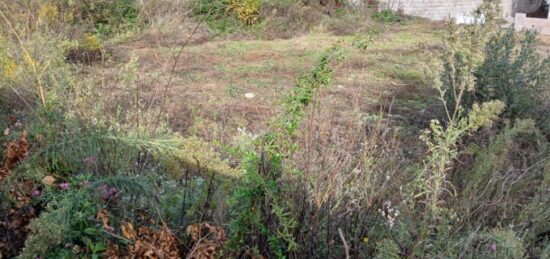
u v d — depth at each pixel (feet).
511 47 18.71
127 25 38.11
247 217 8.14
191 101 21.47
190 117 18.31
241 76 27.68
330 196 9.12
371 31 24.49
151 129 12.09
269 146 8.52
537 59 19.25
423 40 40.68
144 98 18.98
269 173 8.33
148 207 8.86
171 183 9.66
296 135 10.00
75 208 8.38
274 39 41.34
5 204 8.41
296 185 8.77
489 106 9.49
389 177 10.18
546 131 17.49
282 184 8.68
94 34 34.53
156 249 7.31
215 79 26.76
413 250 8.30
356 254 8.56
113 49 32.19
